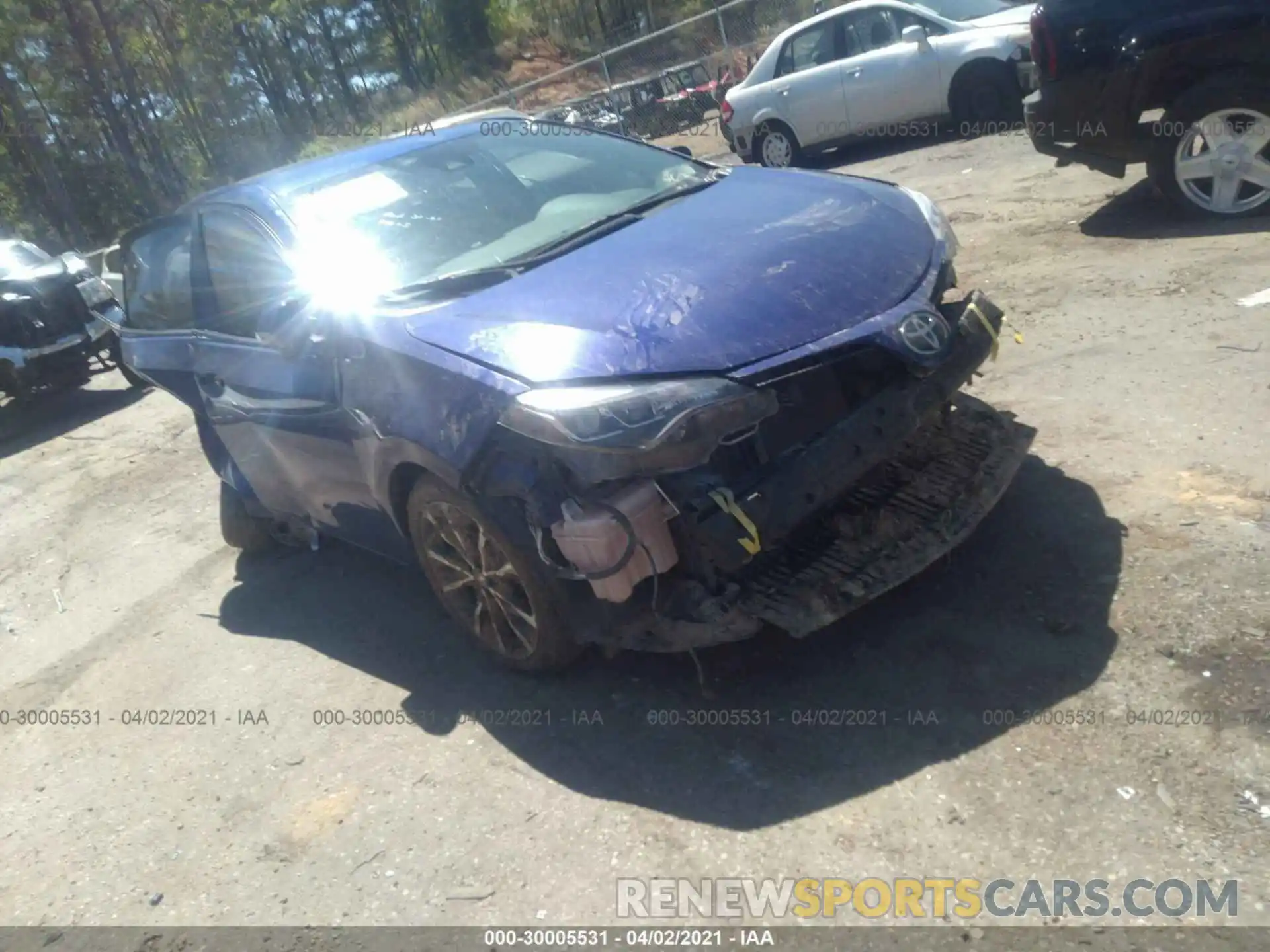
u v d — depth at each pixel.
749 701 3.29
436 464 3.27
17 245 10.21
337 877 3.03
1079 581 3.40
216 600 5.13
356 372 3.58
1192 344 4.84
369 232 4.06
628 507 2.92
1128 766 2.69
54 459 8.56
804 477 3.07
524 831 3.02
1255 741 2.68
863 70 11.79
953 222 8.04
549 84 24.12
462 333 3.30
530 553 3.27
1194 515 3.59
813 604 3.05
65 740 4.18
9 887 3.38
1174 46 6.17
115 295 9.88
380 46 56.72
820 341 3.06
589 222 4.10
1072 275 6.14
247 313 4.36
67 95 42.25
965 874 2.52
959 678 3.13
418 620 4.36
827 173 4.38
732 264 3.35
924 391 3.25
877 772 2.88
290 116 52.88
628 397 2.88
